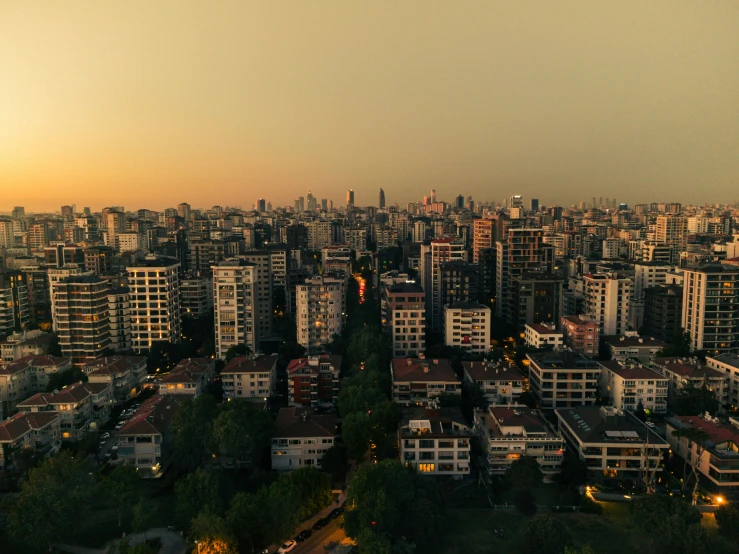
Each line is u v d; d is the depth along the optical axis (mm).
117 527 129750
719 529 119250
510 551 118812
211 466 147875
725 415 182750
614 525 127312
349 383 191375
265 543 120500
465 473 148000
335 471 148875
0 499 136750
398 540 117938
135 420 160125
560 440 145500
